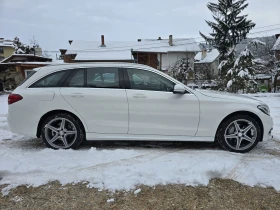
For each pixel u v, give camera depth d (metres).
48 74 4.27
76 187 2.98
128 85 4.16
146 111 4.07
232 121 4.07
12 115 4.17
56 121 4.22
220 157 3.84
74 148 4.27
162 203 2.67
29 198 2.78
